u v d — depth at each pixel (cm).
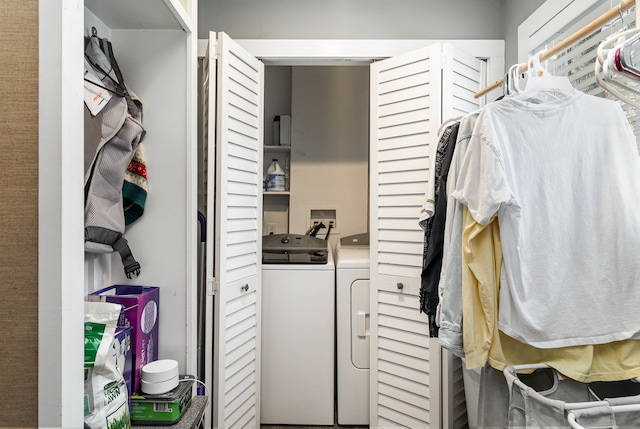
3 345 63
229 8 207
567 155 110
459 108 184
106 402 89
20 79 63
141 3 113
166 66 130
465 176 113
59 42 63
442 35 206
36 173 63
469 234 111
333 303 217
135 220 130
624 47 81
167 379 112
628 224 104
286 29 206
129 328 109
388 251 195
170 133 130
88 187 110
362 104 281
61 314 62
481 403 127
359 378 212
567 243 109
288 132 282
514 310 107
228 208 167
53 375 62
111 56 120
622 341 107
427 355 180
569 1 149
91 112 106
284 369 215
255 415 195
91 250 112
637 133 126
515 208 104
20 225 63
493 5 207
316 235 277
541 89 112
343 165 281
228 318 169
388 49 202
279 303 216
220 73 162
